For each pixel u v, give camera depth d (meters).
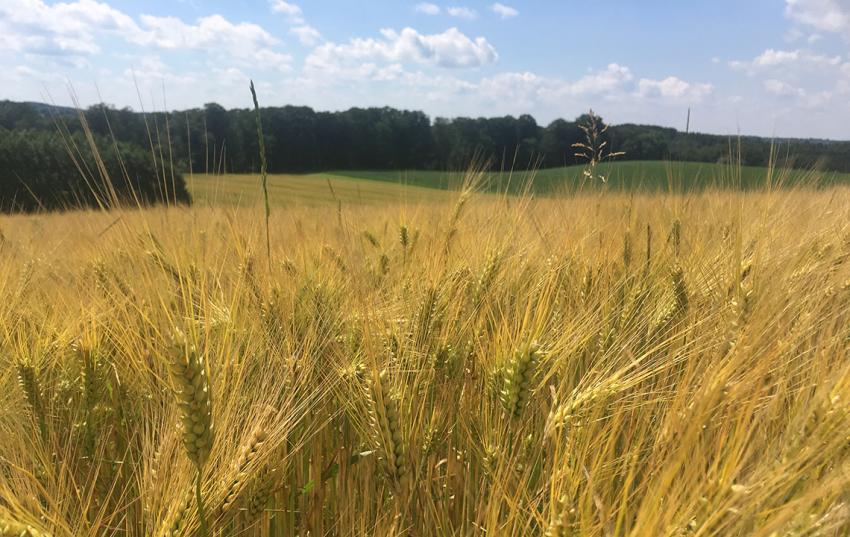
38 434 2.40
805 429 1.59
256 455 1.97
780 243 3.40
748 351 1.89
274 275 3.13
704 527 1.40
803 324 2.45
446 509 2.51
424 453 2.59
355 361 2.78
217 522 1.93
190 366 1.66
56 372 3.08
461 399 2.88
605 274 3.68
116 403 2.79
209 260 2.81
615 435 1.97
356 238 4.92
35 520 1.66
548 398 2.74
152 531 1.90
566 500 1.62
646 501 1.49
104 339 3.02
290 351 2.74
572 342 2.62
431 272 3.35
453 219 4.69
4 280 3.62
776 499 1.51
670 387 2.44
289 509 2.61
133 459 2.67
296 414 2.54
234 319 2.48
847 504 1.41
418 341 2.96
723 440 1.64
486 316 3.30
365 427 2.51
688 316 3.03
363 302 2.76
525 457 2.32
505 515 2.31
